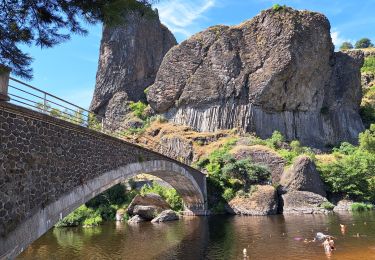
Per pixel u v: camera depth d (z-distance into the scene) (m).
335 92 87.12
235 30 83.69
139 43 105.12
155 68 106.75
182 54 86.81
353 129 86.19
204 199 53.88
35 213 16.59
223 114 79.50
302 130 79.94
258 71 79.50
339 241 28.53
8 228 14.73
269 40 79.94
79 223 48.12
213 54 83.44
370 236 30.05
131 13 13.34
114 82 103.19
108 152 25.41
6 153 15.07
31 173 16.59
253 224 40.53
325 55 83.00
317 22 81.38
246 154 62.16
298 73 78.31
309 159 56.28
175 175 45.22
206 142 75.50
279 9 81.38
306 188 54.25
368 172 57.66
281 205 53.53
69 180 19.88
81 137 21.64
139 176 62.84
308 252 25.22
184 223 44.69
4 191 14.73
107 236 36.50
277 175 58.81
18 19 13.26
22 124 16.22
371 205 52.62
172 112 85.81
